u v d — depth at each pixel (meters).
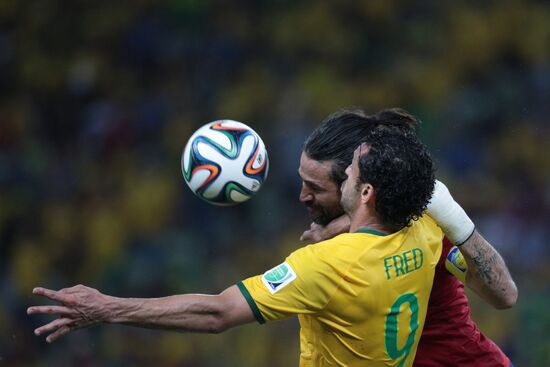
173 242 38.22
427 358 13.16
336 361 11.72
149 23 45.91
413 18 45.62
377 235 11.35
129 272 37.41
